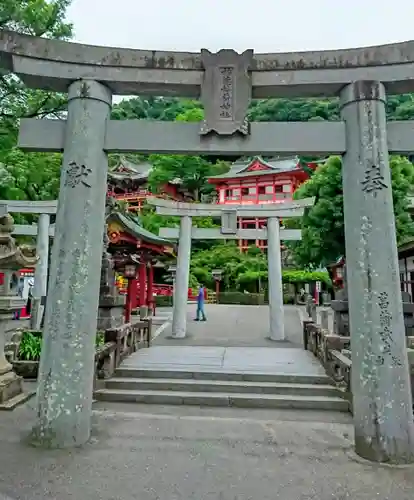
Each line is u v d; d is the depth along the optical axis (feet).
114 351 28.43
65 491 12.12
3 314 22.75
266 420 20.65
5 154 43.70
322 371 28.07
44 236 51.96
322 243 61.93
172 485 12.70
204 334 51.75
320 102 179.83
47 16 36.86
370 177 15.90
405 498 12.06
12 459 14.30
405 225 55.67
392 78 16.33
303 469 14.05
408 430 14.70
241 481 13.07
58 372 15.57
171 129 17.20
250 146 16.97
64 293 15.93
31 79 17.31
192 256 130.00
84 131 16.75
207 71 17.20
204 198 154.81
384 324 15.14
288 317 68.23
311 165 115.14
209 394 24.85
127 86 17.58
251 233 49.67
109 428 18.40
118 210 48.44
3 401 21.17
